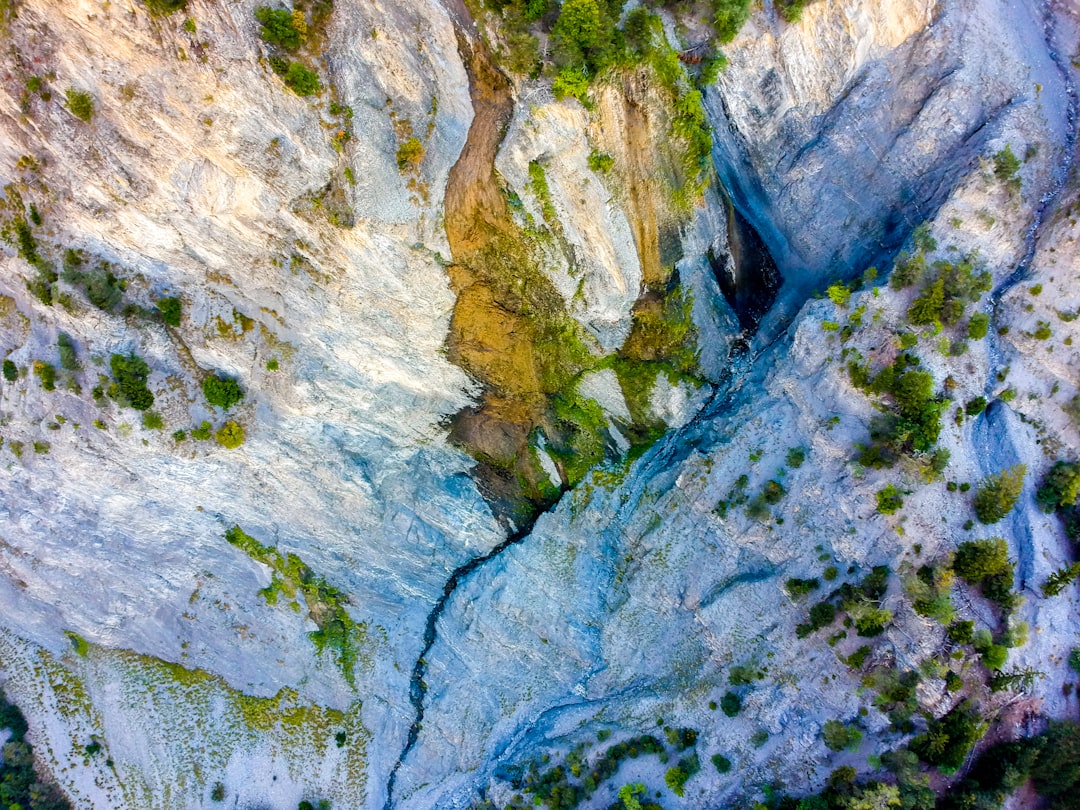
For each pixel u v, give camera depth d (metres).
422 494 48.06
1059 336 35.56
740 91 37.88
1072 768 33.19
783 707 38.81
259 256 39.69
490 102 36.59
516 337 42.53
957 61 36.06
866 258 39.41
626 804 40.84
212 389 42.38
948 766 34.38
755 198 41.03
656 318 41.72
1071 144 35.91
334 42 35.06
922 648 35.12
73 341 42.00
